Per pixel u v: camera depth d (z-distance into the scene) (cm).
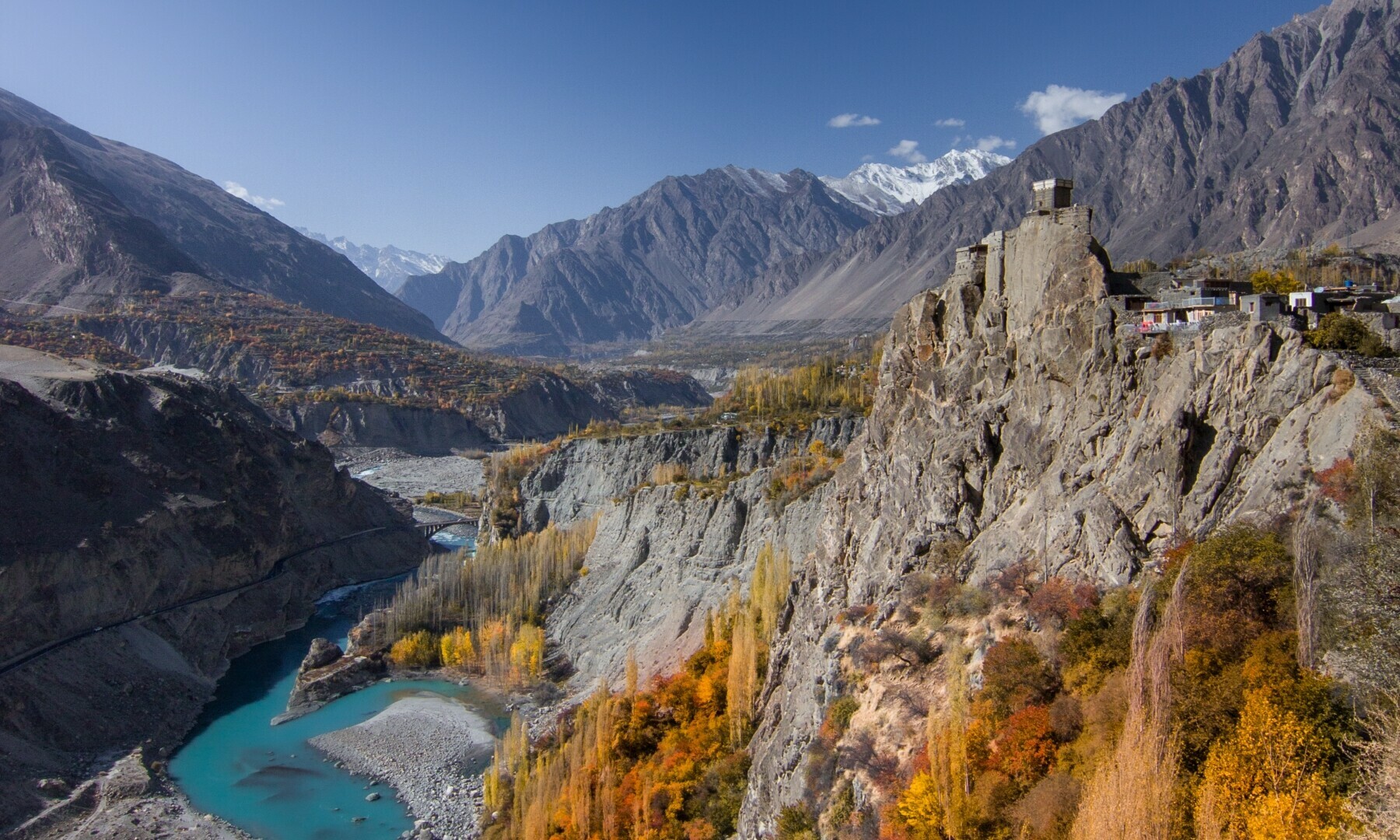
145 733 14638
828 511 9150
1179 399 5634
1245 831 3916
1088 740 4925
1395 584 4100
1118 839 4041
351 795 12525
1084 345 6406
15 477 18462
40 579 16650
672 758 10144
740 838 7625
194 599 19588
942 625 6338
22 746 13162
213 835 11338
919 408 7738
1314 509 4550
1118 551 5550
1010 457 6681
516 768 12056
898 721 6031
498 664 16800
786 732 7525
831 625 7688
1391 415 4553
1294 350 5228
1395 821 3559
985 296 7462
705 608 15088
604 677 15375
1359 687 4031
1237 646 4566
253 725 15112
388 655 17525
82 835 11244
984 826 4959
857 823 5728
